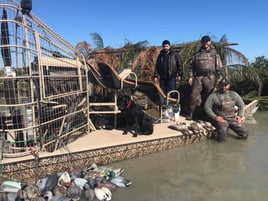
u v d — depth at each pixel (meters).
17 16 4.57
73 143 5.42
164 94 7.52
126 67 11.82
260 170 5.14
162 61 7.89
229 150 6.18
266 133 7.56
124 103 6.22
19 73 4.75
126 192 4.32
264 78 12.17
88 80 6.71
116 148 5.45
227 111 6.95
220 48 11.13
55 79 5.52
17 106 4.71
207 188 4.46
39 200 3.88
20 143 4.89
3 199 3.96
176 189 4.43
